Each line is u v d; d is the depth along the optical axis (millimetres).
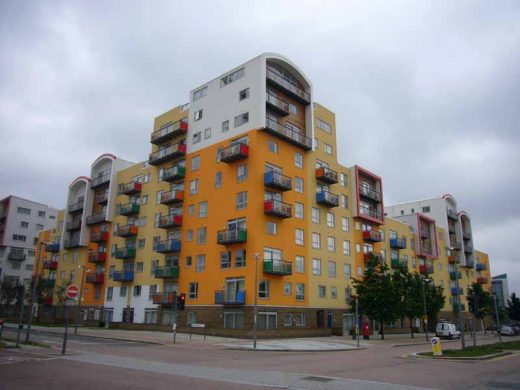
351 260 52312
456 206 86188
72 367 15797
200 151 47656
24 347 22875
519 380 14344
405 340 42281
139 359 19328
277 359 21188
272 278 40812
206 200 45500
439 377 14914
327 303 47031
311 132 48125
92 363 17219
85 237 63500
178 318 44781
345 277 50688
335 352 27141
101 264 59844
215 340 33375
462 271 84375
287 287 42344
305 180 47312
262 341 33688
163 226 48125
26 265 88562
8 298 69500
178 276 45906
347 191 54750
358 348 30734
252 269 39250
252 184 41156
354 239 53812
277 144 44312
